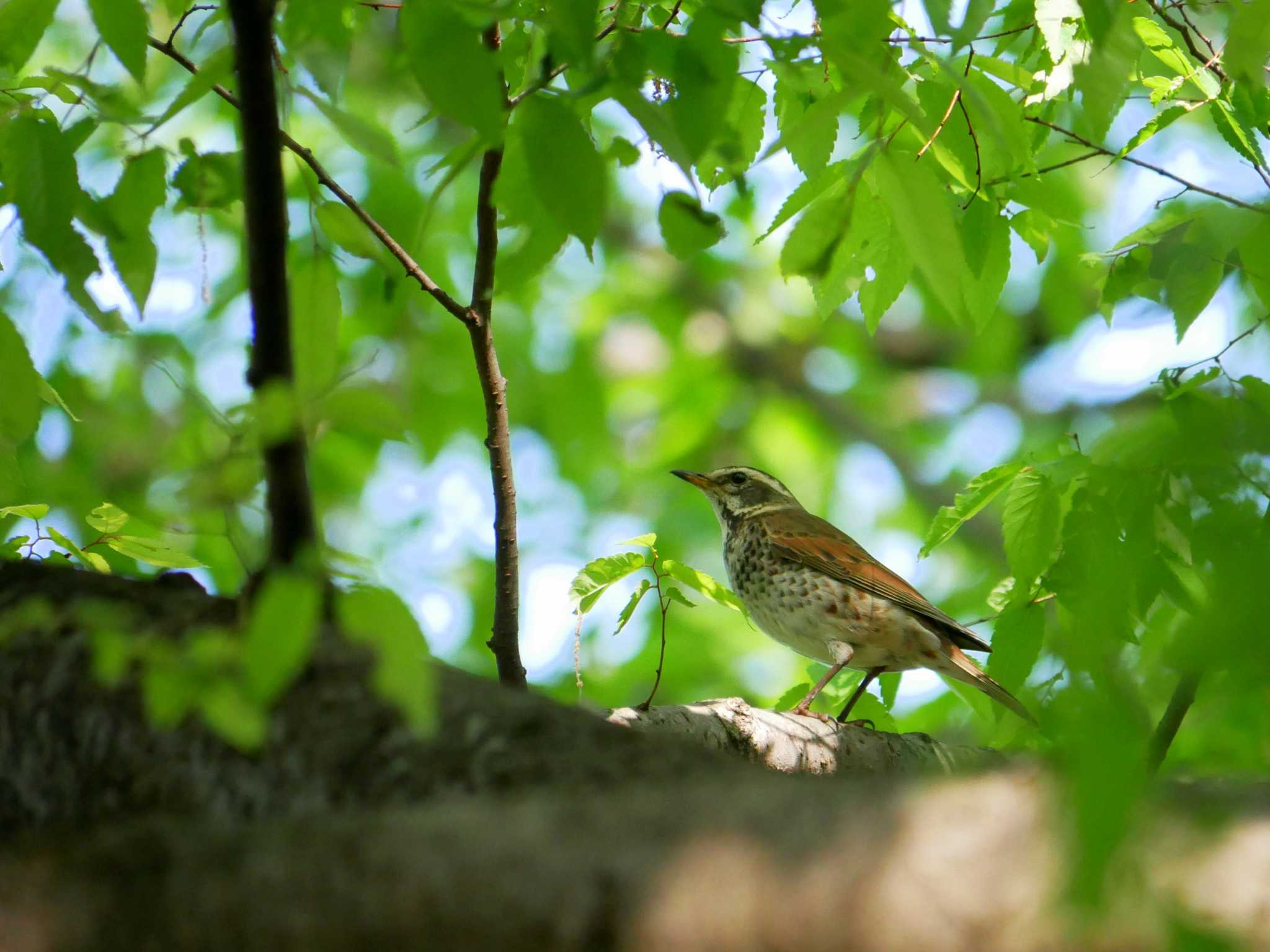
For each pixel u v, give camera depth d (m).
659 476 26.30
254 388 5.97
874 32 6.52
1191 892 3.21
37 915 3.88
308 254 16.09
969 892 3.32
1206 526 5.69
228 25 8.09
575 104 6.55
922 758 11.06
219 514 5.30
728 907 3.47
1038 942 3.23
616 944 3.53
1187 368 8.80
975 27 6.10
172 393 14.09
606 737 4.62
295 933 3.72
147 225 7.36
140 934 3.80
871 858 3.43
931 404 28.94
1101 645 3.58
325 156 22.11
